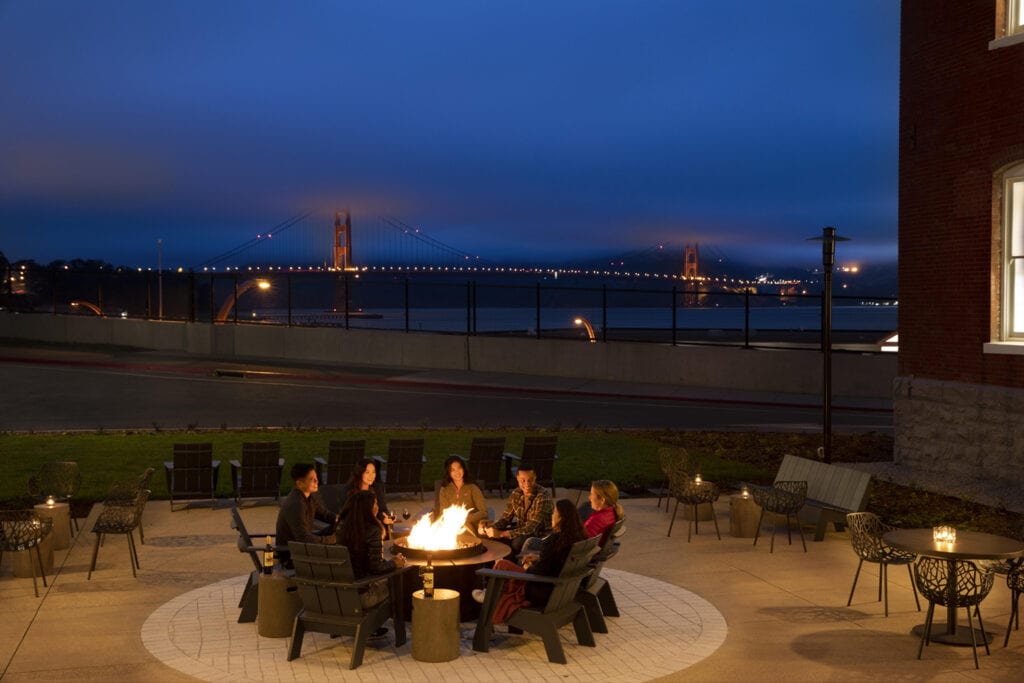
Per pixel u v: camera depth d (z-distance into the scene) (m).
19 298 57.72
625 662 8.12
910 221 17.28
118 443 20.48
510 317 104.12
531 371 36.69
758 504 12.49
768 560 11.62
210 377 35.44
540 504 10.61
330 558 7.92
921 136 16.92
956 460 16.38
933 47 16.61
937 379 16.86
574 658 8.22
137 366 37.91
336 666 8.00
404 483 15.55
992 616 9.38
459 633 8.56
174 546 12.26
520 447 20.31
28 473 17.08
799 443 21.05
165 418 25.81
